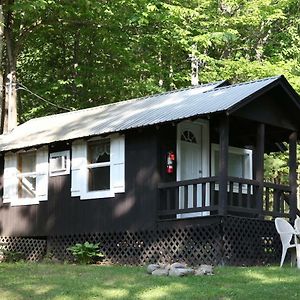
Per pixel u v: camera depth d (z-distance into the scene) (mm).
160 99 15039
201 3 23844
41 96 25531
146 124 12469
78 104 25625
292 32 26359
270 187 13078
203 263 11898
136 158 13320
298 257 11352
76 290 8773
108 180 13938
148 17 22672
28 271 10945
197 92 14461
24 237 15758
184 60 25875
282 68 23234
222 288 8773
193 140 14000
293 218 13445
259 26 26016
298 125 14125
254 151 15734
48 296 8375
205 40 22844
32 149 15656
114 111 15570
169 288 8805
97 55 25781
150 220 12836
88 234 14125
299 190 25594
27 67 26828
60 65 26578
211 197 12188
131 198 13305
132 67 24547
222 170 11852
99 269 11281
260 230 12547
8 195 16203
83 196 14336
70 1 21719
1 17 15648
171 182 12602
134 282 9406
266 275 10062
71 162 14773
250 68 23094
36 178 15594
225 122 11914
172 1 23578
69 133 14641
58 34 25250
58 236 14867
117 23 23094
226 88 13680
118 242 13461
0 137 17406
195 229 12117
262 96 13141
